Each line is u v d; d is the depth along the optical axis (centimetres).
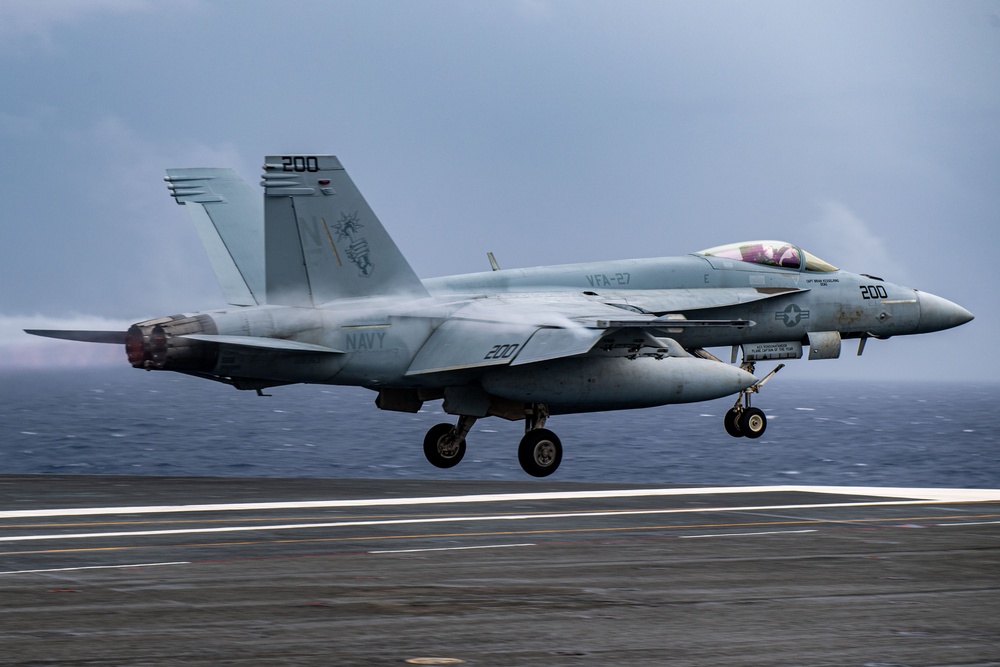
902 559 4294
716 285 9181
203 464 16712
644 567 4066
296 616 3170
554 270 8750
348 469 16188
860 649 2900
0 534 4797
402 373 7725
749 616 3253
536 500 6431
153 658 2708
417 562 4119
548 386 7956
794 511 5941
